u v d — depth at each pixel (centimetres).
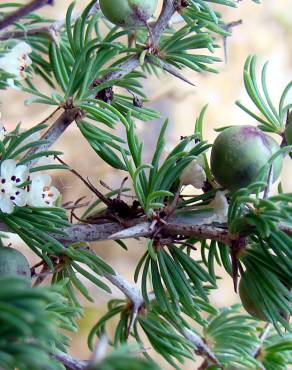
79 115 12
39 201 12
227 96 34
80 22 13
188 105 32
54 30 14
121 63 13
